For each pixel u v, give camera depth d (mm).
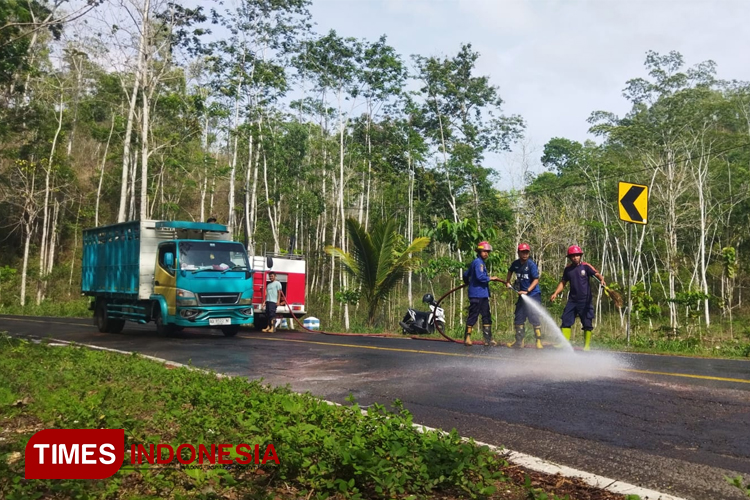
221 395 6832
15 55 23016
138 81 32469
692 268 48750
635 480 4699
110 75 44312
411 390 8164
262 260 21844
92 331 20156
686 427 6070
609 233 49875
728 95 50344
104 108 51406
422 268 26469
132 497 4059
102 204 57094
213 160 39719
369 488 4363
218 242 17219
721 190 49469
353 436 4895
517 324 12805
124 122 37594
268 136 36906
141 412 6695
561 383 8383
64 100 47062
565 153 60969
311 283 50781
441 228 23547
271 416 5773
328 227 56188
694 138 43688
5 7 20203
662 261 46531
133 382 8391
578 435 5930
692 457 5188
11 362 9781
